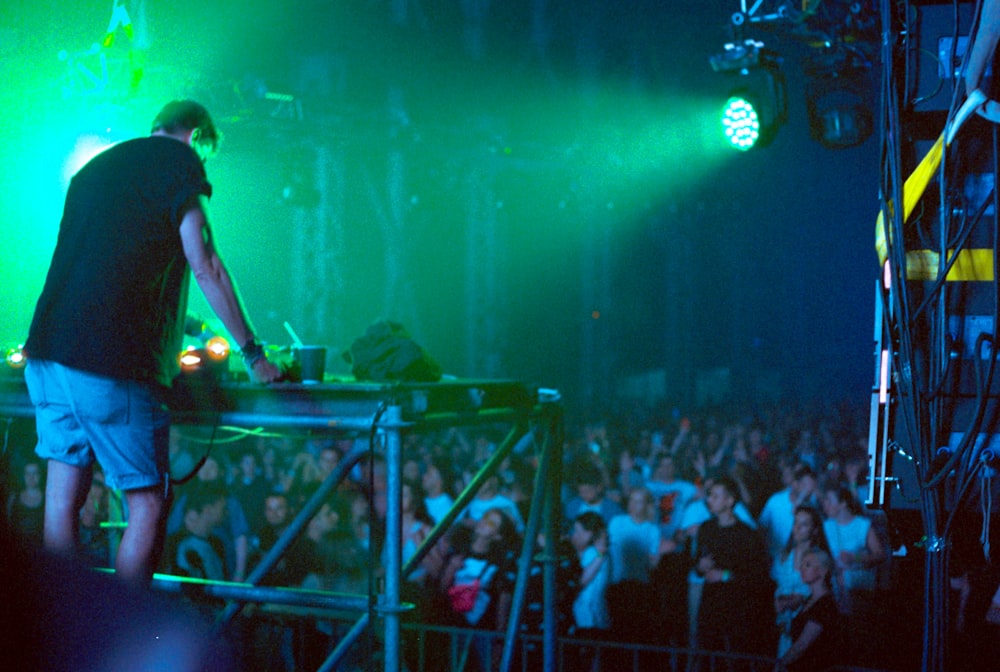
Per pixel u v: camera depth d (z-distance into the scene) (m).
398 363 3.40
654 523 6.60
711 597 6.27
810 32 5.98
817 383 23.16
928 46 3.16
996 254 2.95
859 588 6.52
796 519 6.14
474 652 6.02
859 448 10.16
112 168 3.22
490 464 3.97
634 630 6.37
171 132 3.36
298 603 3.35
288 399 3.33
